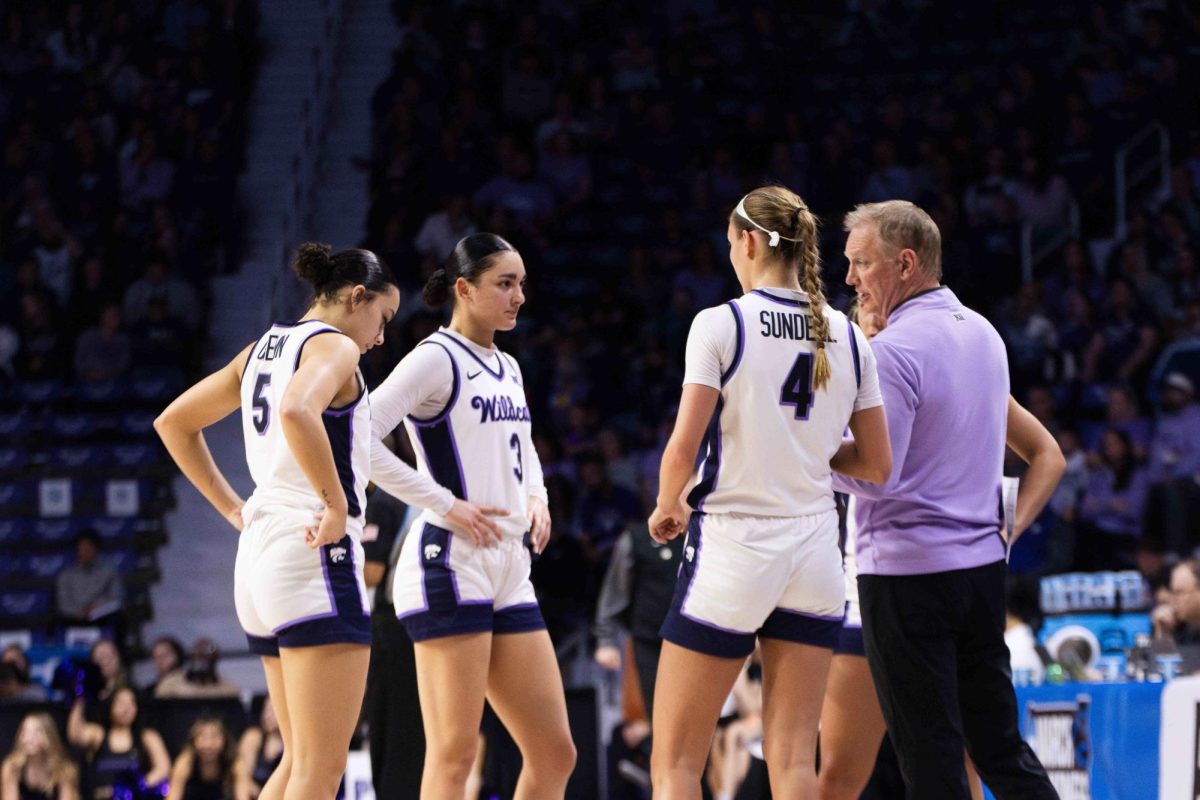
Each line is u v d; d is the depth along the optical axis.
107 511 27.41
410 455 21.11
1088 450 24.92
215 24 35.72
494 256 9.76
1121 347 26.39
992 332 9.45
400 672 13.09
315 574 8.94
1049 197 30.16
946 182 31.11
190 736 16.59
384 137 33.47
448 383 9.65
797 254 8.88
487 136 33.59
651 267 30.52
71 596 25.14
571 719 16.36
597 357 27.75
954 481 9.06
